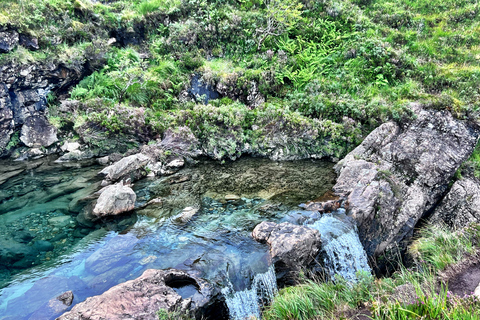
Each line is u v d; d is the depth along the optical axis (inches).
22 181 354.6
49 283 192.5
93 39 524.4
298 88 507.8
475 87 453.4
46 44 468.1
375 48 519.2
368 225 273.7
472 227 218.1
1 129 413.4
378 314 140.0
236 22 593.0
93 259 216.1
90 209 286.5
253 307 198.7
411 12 655.8
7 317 165.0
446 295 139.4
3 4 445.7
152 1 611.5
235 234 244.7
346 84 500.4
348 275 237.1
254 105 504.7
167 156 406.9
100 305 154.6
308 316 165.3
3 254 224.1
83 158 431.2
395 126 384.8
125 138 445.4
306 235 225.1
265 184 348.5
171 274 187.9
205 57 584.1
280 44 577.6
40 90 454.9
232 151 432.8
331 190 321.7
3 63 406.0
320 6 620.1
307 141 436.8
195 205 298.0
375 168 322.0
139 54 560.1
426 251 229.6
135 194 299.3
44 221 269.9
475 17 628.4
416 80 493.0
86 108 458.9
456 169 345.4
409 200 310.5
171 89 504.1
